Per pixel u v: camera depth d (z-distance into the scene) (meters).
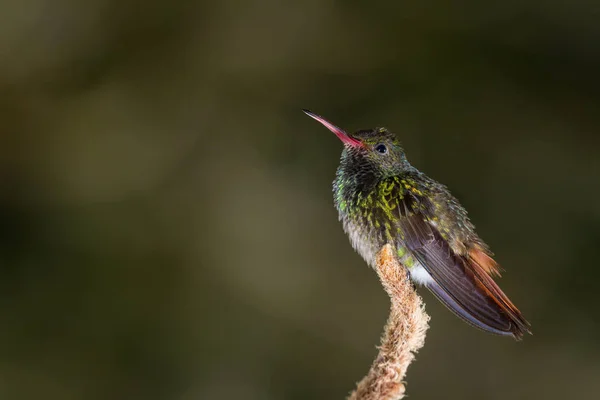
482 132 12.57
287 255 12.87
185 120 13.81
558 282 11.96
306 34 13.68
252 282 12.78
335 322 12.42
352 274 12.59
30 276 12.48
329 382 12.05
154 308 12.48
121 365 11.86
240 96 13.83
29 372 11.48
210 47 14.00
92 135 13.70
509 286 11.98
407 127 12.74
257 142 13.55
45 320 12.03
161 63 14.01
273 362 12.21
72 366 11.66
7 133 13.46
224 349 12.25
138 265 12.83
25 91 13.74
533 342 11.85
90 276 12.59
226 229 13.16
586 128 12.52
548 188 12.28
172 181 13.52
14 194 13.16
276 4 13.83
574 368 11.64
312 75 13.55
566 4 12.77
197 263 12.97
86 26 14.16
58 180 13.41
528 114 12.61
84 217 13.12
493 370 11.80
